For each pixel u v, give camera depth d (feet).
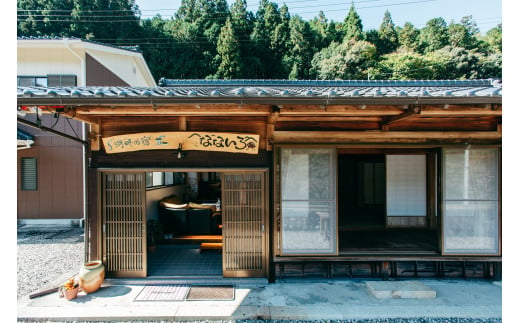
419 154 26.89
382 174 30.58
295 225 17.42
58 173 33.58
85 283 15.62
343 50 114.32
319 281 17.30
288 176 17.47
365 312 13.96
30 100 12.49
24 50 33.50
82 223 33.19
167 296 15.47
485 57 113.29
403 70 109.81
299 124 17.44
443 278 17.57
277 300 15.07
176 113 15.48
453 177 17.43
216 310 14.11
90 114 16.39
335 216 17.42
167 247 23.49
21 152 33.50
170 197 29.12
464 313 13.91
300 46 121.60
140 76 47.73
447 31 138.21
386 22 160.35
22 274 19.10
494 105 13.56
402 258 17.30
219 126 17.60
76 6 88.28
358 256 17.35
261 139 17.52
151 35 107.76
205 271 18.39
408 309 14.21
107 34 96.37
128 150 17.12
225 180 17.53
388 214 26.73
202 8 126.21
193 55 108.17
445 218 17.42
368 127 17.56
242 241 17.54
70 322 13.55
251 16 133.59
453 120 17.48
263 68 112.06
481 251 17.26
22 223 33.47
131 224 17.44
